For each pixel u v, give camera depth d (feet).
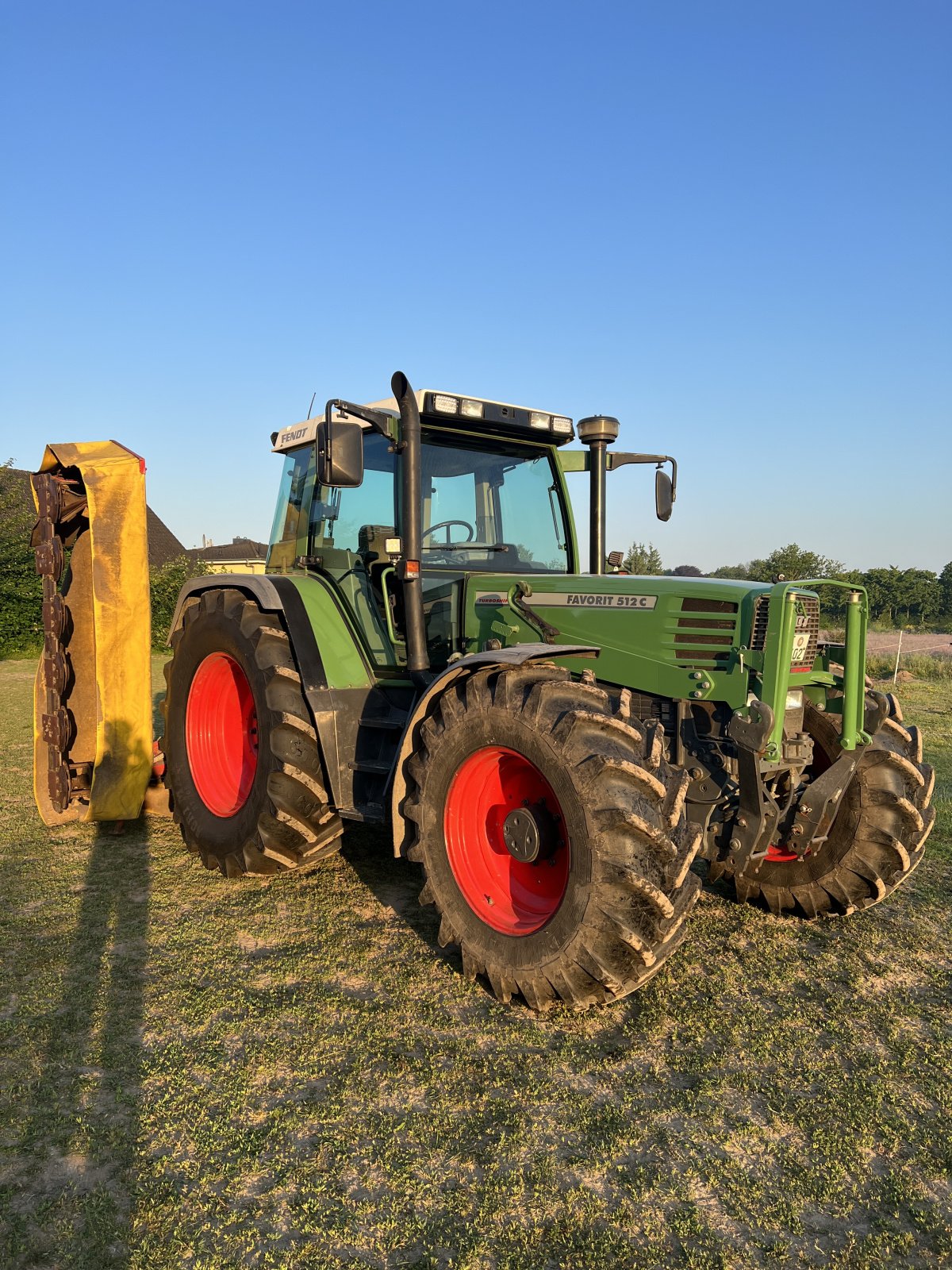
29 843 16.44
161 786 18.20
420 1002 10.28
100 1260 6.35
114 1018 9.80
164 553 98.22
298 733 13.38
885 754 12.15
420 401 13.33
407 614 12.64
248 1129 7.88
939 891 14.28
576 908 9.24
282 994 10.44
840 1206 7.06
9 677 46.68
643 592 11.81
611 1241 6.60
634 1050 9.32
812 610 11.00
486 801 11.06
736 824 10.72
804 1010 10.27
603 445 16.14
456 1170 7.36
